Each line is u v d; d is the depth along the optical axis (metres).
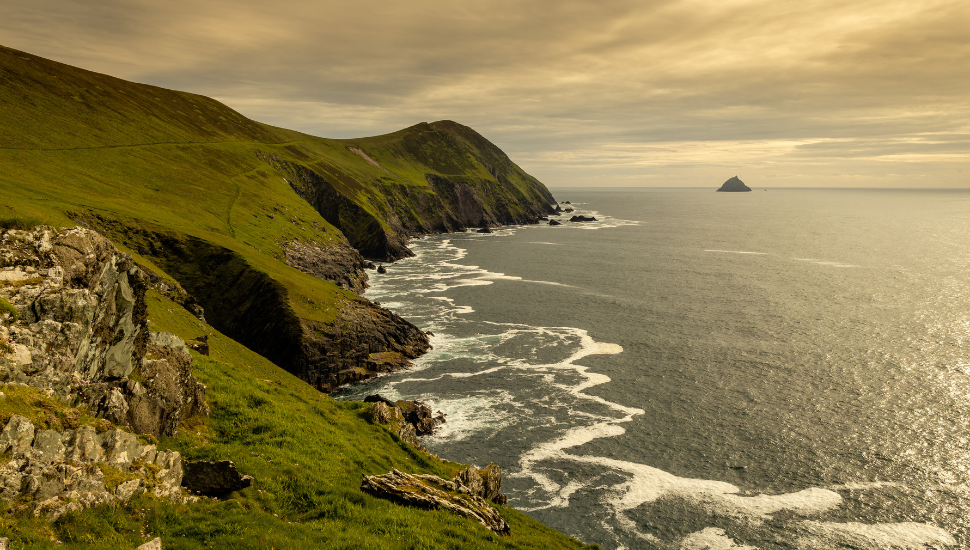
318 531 21.86
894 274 182.12
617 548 50.19
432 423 72.25
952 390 84.69
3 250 20.23
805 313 130.50
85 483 16.23
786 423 74.50
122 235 98.62
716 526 53.47
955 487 59.97
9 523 13.56
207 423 30.75
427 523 25.34
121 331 23.97
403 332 104.75
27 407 16.36
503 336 112.00
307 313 96.56
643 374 91.81
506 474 61.94
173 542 17.45
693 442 69.50
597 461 64.88
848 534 52.47
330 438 34.97
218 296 101.75
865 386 86.56
